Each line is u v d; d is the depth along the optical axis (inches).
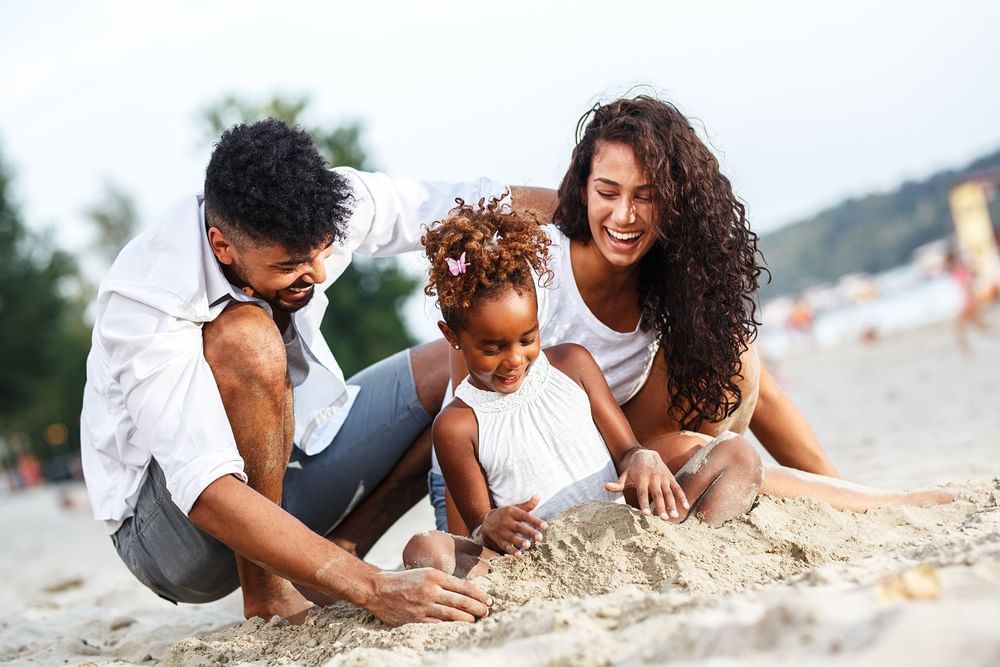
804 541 120.0
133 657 144.6
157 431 119.3
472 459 128.0
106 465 136.8
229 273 128.5
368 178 146.3
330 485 149.7
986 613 70.2
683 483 125.7
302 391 144.5
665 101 140.1
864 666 66.4
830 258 3304.6
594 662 84.0
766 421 165.5
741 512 125.2
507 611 105.8
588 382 132.0
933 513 133.0
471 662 89.0
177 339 122.0
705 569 112.2
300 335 140.4
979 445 244.8
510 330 121.6
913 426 326.0
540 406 128.1
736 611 86.1
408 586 111.6
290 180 117.7
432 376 151.6
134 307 123.0
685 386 144.1
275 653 116.6
